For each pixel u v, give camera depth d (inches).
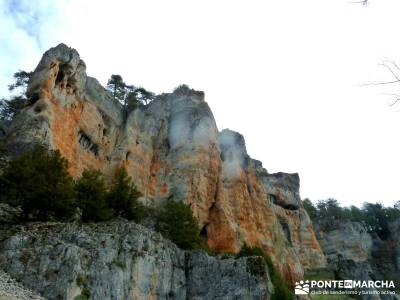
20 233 1366.9
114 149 2829.7
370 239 4955.7
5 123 2504.9
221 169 3186.5
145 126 3157.0
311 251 3981.3
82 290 1291.8
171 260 1736.0
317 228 4800.7
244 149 3548.2
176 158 3080.7
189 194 2861.7
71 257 1301.7
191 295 1747.0
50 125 2225.6
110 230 1582.2
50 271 1266.0
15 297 1120.8
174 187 2923.2
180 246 2111.2
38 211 1614.2
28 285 1234.0
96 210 1749.5
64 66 2480.3
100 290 1349.7
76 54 2566.4
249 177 3462.1
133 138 2952.8
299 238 4033.0
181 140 3171.8
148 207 2608.3
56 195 1617.9
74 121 2487.7
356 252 4512.8
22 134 2089.1
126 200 1943.9
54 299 1222.3
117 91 3437.5
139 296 1498.5
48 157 1738.4
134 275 1507.1
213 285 1760.6
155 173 3019.2
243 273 1777.8
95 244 1446.9
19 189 1572.3
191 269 1804.9
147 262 1588.3
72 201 1692.9
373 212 5575.8
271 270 2279.8
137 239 1598.2
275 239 3363.7
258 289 1738.4
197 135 3161.9
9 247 1306.6
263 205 3469.5
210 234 2874.0
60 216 1644.9
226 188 3221.0
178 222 2198.6
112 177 2696.9
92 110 2719.0
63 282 1252.5
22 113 2234.3
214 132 3282.5
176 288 1702.8
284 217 4033.0
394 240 5002.5
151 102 3526.1
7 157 1926.7
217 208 2955.2
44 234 1393.9
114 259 1460.4
